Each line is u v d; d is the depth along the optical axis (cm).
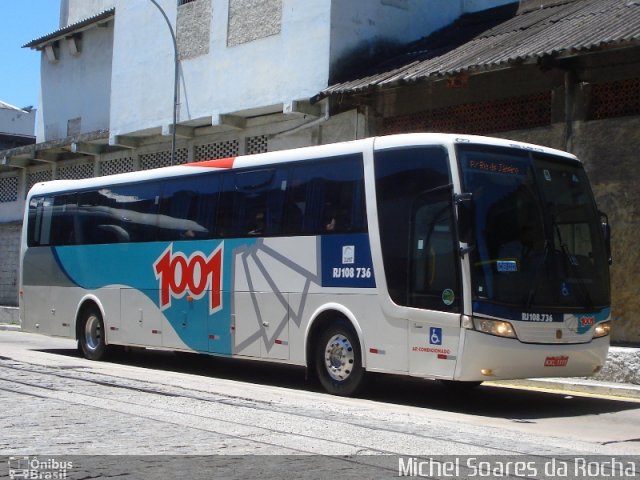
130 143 2494
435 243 1040
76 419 895
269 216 1278
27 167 3041
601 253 1123
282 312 1235
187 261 1417
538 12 1961
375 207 1116
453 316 1005
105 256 1602
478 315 993
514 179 1064
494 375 999
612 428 956
